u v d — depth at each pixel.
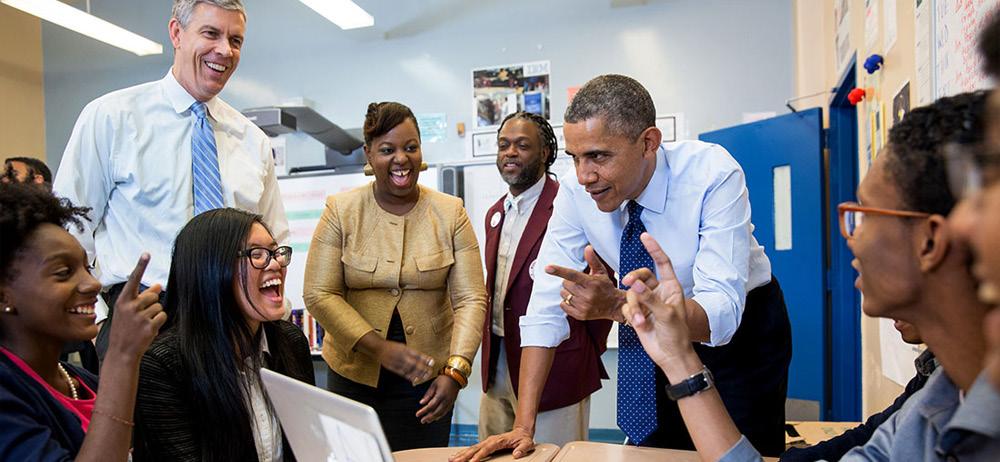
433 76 4.33
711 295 1.20
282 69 4.56
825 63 3.34
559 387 1.91
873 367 2.49
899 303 0.64
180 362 1.18
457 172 3.83
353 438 0.79
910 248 0.61
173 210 1.67
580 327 1.95
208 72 1.68
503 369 2.08
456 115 4.29
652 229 1.38
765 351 1.45
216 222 1.25
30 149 4.79
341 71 4.47
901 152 0.61
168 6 4.73
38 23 4.88
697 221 1.33
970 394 0.59
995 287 0.33
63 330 0.97
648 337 0.85
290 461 1.30
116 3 4.82
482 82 4.24
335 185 3.91
